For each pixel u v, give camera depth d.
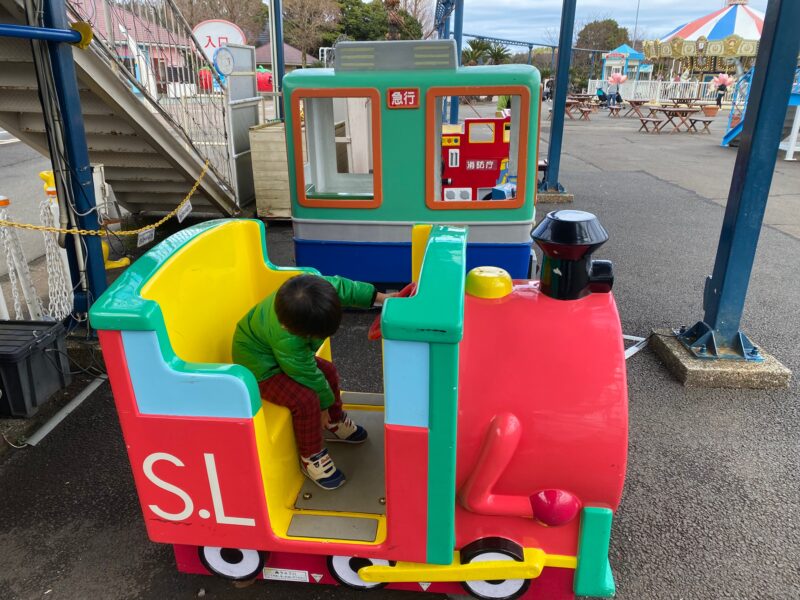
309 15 36.72
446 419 1.72
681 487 2.87
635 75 36.25
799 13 3.17
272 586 2.30
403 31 29.92
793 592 2.29
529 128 4.46
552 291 1.98
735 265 3.77
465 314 1.99
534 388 1.87
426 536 1.92
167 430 1.89
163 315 1.86
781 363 3.95
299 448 2.23
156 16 5.91
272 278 2.67
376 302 2.39
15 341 3.36
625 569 2.40
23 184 9.83
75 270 4.05
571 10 8.40
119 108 4.98
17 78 4.34
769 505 2.75
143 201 7.41
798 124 12.77
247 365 2.23
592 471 1.85
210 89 7.11
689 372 3.76
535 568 1.96
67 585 2.32
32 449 3.18
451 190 5.18
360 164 7.94
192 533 2.06
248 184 8.09
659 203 8.99
